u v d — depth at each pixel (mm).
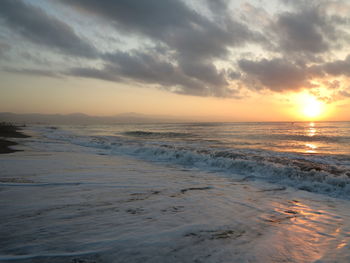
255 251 2086
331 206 3883
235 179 6102
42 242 2086
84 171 6238
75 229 2432
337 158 9586
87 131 39844
